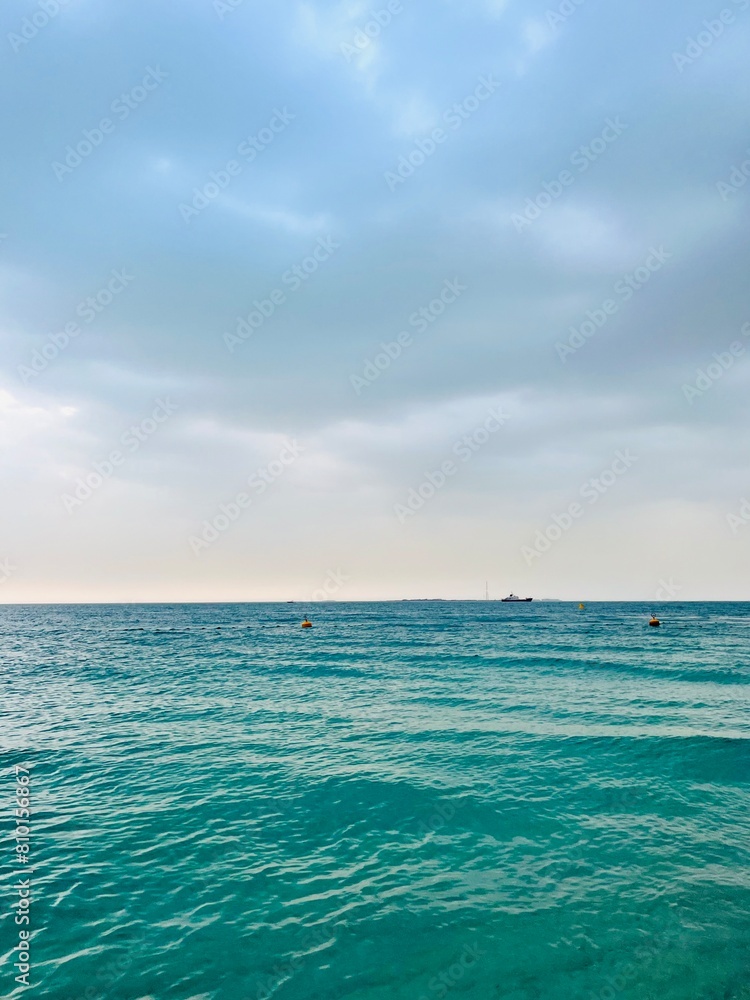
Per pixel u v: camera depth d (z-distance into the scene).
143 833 11.38
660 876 9.79
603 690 26.50
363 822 11.92
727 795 13.38
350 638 61.62
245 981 7.30
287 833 11.41
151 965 7.55
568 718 20.61
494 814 12.29
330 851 10.70
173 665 38.31
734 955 7.85
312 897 9.16
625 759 15.79
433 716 21.14
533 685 28.02
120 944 7.96
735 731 18.47
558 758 15.91
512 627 81.75
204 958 7.70
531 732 18.59
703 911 8.78
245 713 22.05
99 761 15.95
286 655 43.72
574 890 9.38
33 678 32.97
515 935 8.25
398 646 50.62
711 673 31.72
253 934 8.20
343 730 19.19
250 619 119.06
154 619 123.44
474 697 24.84
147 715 21.97
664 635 63.59
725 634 65.38
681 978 7.42
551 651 44.50
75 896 9.10
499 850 10.75
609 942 8.09
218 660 40.91
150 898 9.09
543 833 11.44
